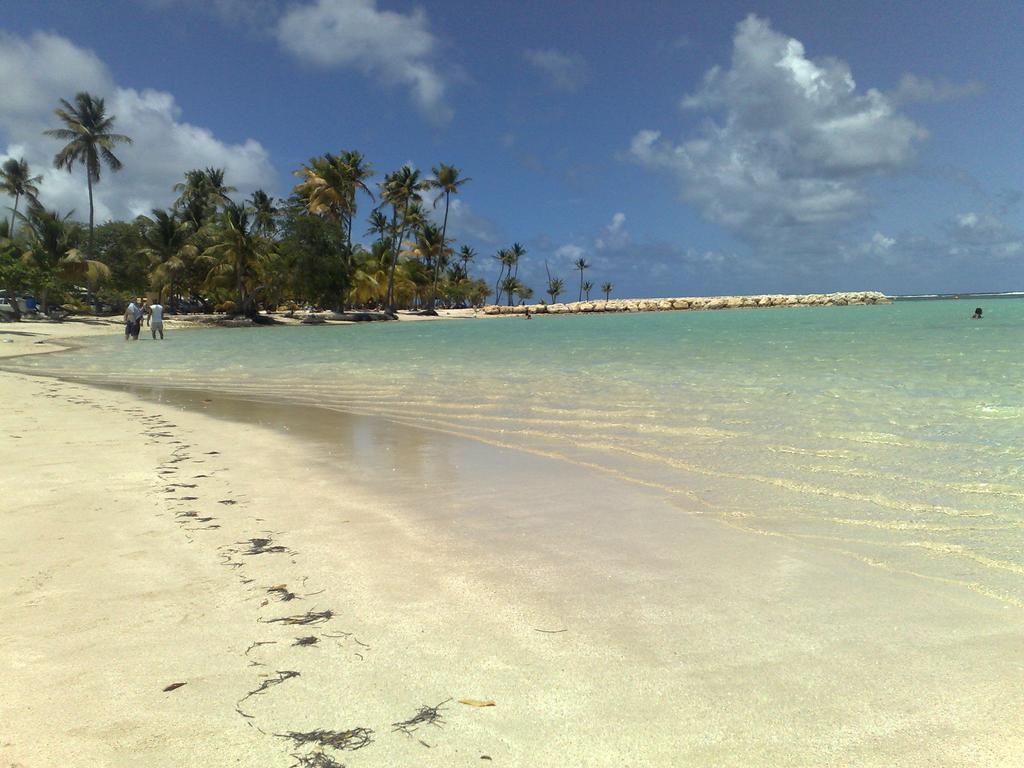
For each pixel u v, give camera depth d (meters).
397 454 6.79
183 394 11.95
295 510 4.83
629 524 4.46
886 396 9.98
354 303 77.75
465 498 5.14
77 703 2.38
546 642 2.86
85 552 3.93
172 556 3.88
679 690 2.50
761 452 6.48
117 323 49.59
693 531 4.31
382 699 2.44
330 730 2.26
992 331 30.84
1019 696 2.43
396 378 14.20
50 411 9.52
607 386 11.93
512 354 20.91
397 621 3.06
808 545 4.02
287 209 59.44
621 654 2.76
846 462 6.00
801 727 2.28
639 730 2.26
